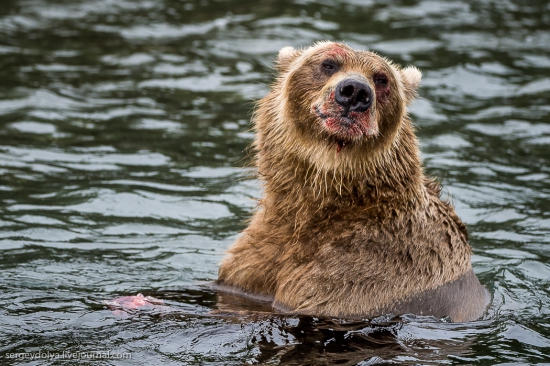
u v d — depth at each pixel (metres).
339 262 11.69
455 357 10.68
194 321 11.38
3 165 18.00
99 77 24.25
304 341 10.91
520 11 32.03
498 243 15.38
